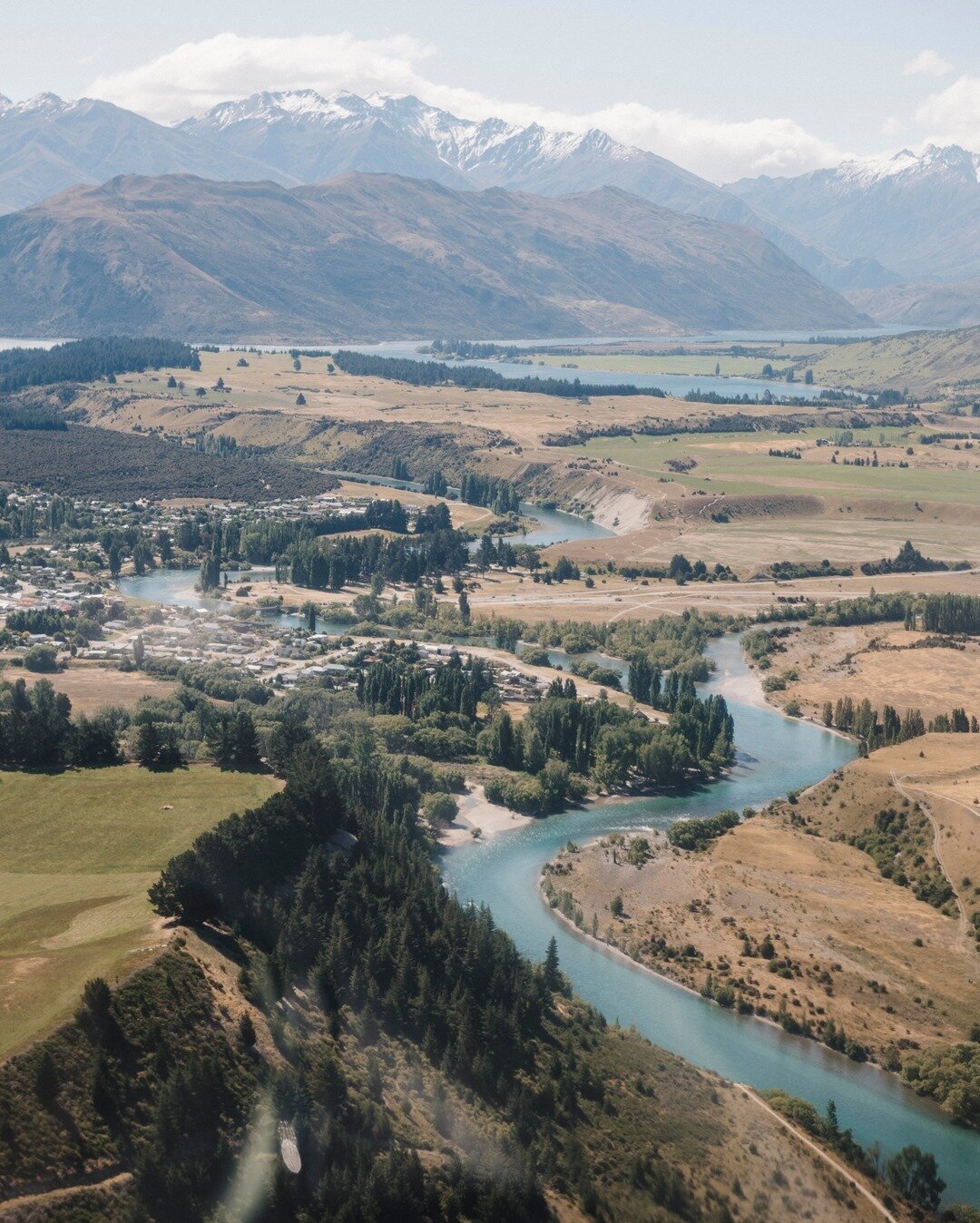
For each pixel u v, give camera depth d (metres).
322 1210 192.00
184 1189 186.00
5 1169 177.00
